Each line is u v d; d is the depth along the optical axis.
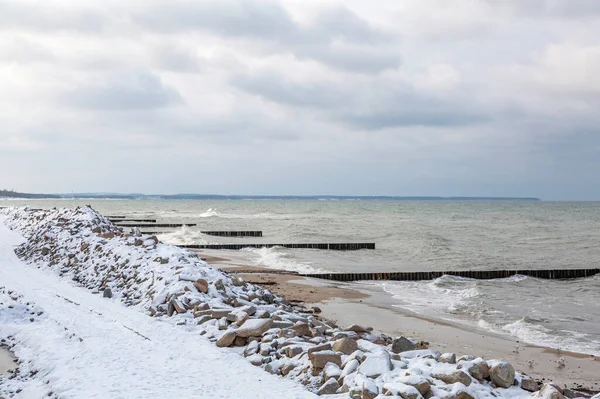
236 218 88.00
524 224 77.56
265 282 23.39
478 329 15.55
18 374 9.60
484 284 25.72
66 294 16.34
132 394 8.07
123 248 20.12
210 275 16.05
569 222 83.38
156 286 15.42
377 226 70.50
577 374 11.42
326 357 8.98
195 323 12.59
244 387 8.47
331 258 35.97
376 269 30.77
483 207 170.12
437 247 43.44
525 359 12.54
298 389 8.40
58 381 8.75
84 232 25.12
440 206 181.75
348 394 7.94
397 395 7.27
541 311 18.70
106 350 10.35
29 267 22.00
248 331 10.91
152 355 10.11
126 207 147.38
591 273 30.36
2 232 32.62
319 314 16.95
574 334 15.13
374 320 16.36
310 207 163.62
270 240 48.56
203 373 9.12
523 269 30.88
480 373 8.12
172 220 77.38
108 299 15.83
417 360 8.98
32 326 12.30
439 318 16.97
